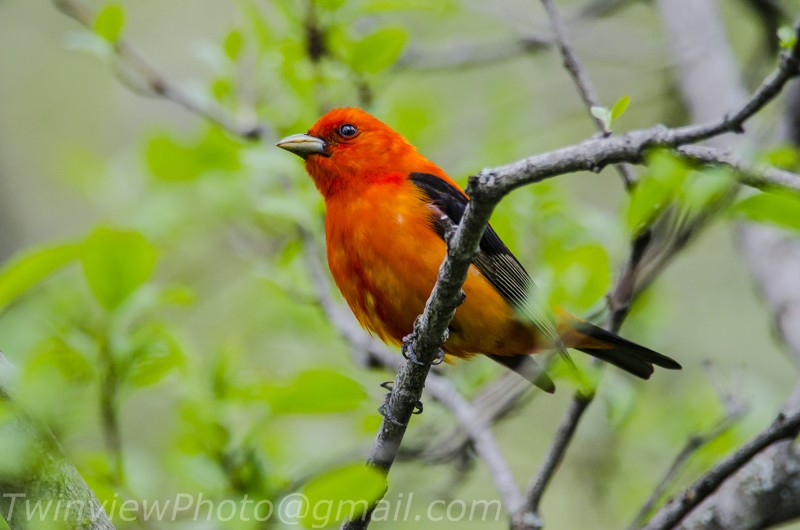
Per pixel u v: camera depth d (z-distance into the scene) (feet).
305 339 47.03
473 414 37.65
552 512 50.24
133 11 64.95
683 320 57.16
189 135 49.90
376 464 26.66
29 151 63.21
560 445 30.86
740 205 28.25
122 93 64.69
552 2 33.30
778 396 48.60
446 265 23.72
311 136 35.01
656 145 23.39
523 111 51.26
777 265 40.63
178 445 33.50
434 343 25.26
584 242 37.91
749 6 50.37
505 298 33.30
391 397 26.40
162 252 47.32
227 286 54.54
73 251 28.66
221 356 34.76
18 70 64.39
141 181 49.26
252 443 33.22
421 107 48.42
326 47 40.96
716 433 33.55
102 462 31.19
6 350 32.58
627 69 59.62
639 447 47.65
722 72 47.16
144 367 31.30
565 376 35.86
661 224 30.96
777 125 45.27
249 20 41.81
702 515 31.91
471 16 57.93
